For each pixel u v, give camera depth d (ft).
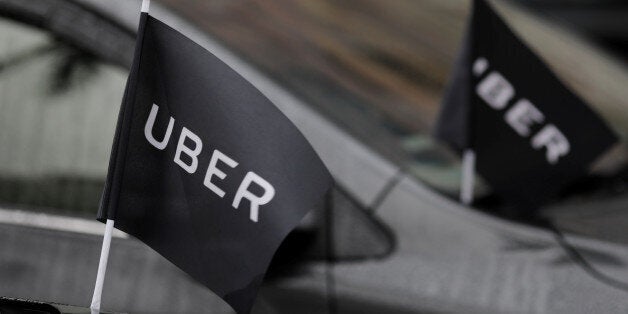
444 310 6.41
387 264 6.80
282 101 7.78
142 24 5.59
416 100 9.06
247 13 9.00
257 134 5.50
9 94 7.84
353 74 9.02
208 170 5.58
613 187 9.17
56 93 7.75
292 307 6.61
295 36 9.23
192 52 5.57
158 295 6.92
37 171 7.72
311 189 5.43
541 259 7.07
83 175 7.62
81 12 7.80
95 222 7.47
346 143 7.64
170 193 5.65
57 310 5.83
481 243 7.16
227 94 5.53
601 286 6.79
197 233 5.64
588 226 8.07
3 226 7.54
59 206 7.61
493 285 6.64
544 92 8.63
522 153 8.56
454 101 8.55
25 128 7.79
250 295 5.56
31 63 7.84
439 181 8.02
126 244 7.20
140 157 5.66
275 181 5.48
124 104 5.61
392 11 10.91
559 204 8.66
